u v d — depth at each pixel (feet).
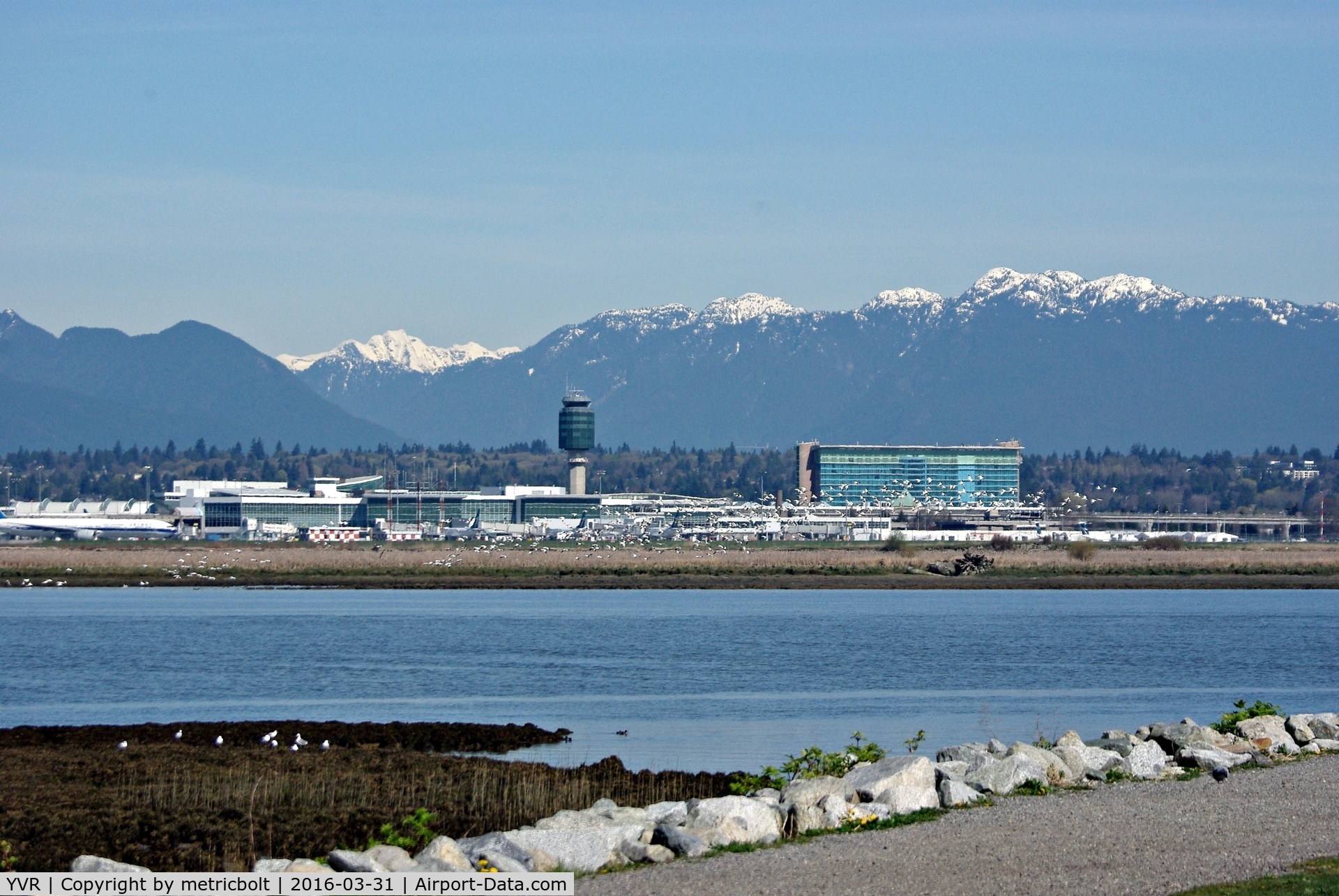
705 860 305.12
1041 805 354.74
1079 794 373.81
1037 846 301.22
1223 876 270.26
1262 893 255.50
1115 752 426.51
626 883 284.61
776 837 325.21
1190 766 420.77
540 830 334.44
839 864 290.97
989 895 260.21
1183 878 269.44
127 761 531.50
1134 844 300.61
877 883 271.69
